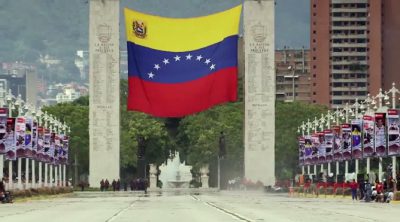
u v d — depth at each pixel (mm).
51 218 103812
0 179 176500
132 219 100312
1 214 114938
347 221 96250
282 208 128375
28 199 181750
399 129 167750
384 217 104188
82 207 135875
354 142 191500
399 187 160750
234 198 184750
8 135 177625
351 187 181375
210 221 95938
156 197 195375
